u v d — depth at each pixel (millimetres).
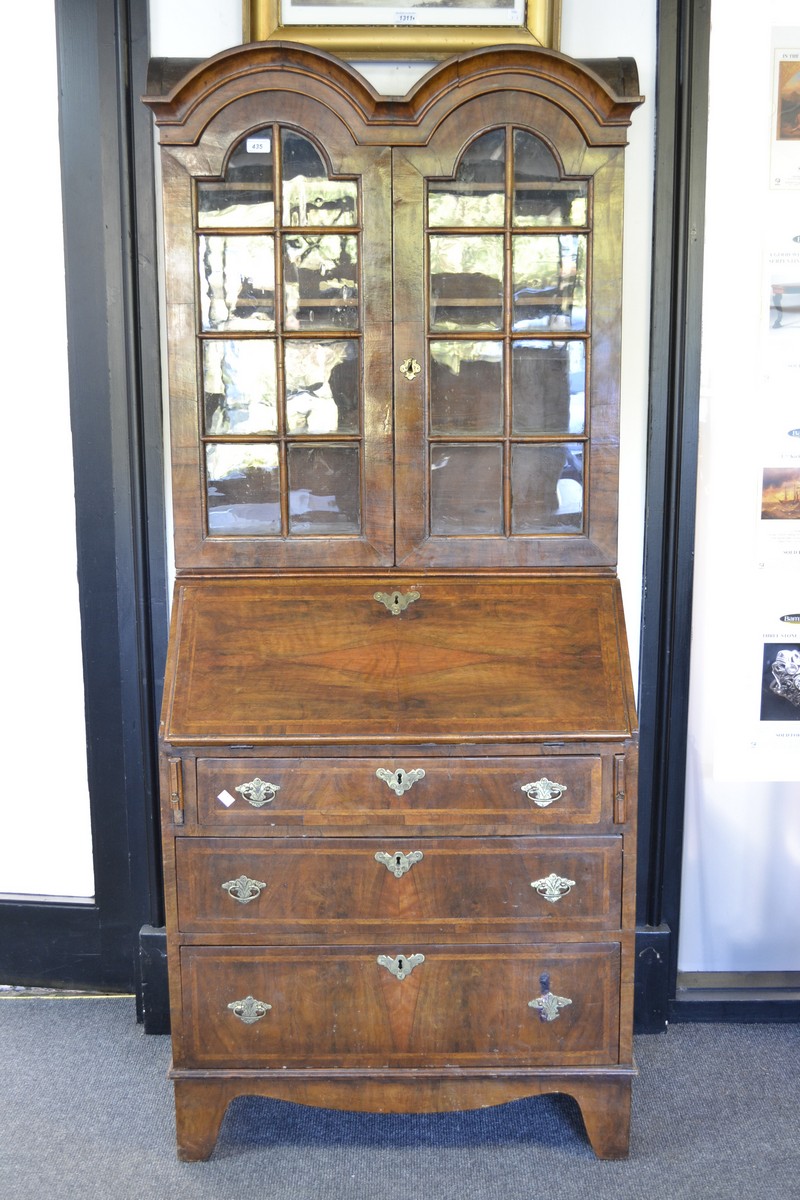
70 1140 2104
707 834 2596
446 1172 2020
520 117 1904
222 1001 1992
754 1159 2049
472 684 1946
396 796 1925
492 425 2014
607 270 1952
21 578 2572
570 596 2025
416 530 2021
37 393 2500
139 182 2307
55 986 2650
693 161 2299
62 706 2615
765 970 2637
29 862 2666
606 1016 1993
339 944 1970
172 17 2299
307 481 2027
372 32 2271
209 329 1984
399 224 1932
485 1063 2006
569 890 1952
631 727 1910
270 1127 2168
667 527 2428
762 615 2520
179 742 1896
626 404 2428
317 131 1906
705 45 2262
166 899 1961
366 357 1972
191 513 2018
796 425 2455
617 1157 2051
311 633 1995
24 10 2361
